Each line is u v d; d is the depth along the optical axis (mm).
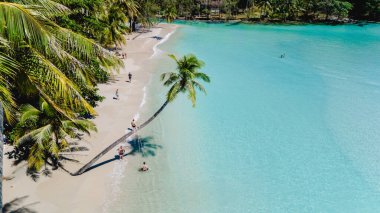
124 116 36781
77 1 39812
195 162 29297
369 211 24484
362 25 126250
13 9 10383
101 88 44625
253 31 110875
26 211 21375
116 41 69688
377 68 64312
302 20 133750
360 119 40000
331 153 31875
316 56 74188
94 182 25234
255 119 38969
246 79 55000
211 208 23859
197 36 97062
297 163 30031
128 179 26125
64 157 27406
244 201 24812
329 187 26953
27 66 12789
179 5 136500
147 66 58594
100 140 30969
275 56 73188
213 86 50469
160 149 30938
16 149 26469
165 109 40062
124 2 79750
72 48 12883
